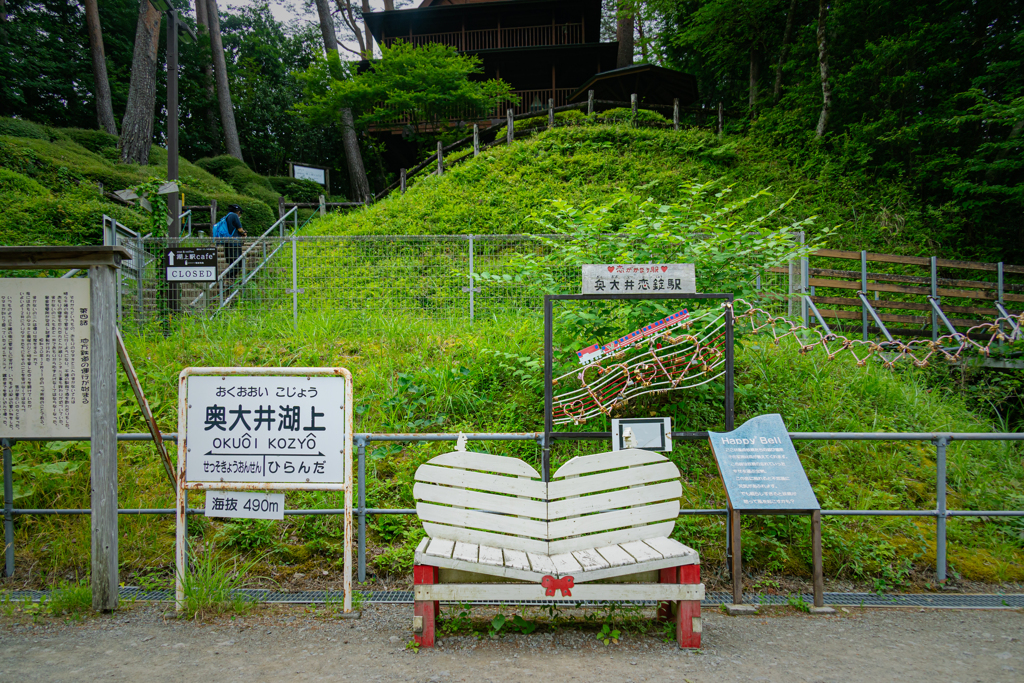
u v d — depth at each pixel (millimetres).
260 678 2764
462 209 13453
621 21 25625
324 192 24781
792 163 16875
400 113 23266
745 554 4293
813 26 19734
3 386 3619
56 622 3398
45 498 4742
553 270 6184
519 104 25562
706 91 28734
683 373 4805
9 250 3465
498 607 3662
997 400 8094
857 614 3678
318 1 27719
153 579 3998
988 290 9844
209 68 30922
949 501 5176
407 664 2924
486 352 6352
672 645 3182
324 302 8422
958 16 15977
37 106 26875
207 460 3561
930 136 15969
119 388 6055
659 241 5355
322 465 3568
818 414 6023
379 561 4227
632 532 3488
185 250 8188
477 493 3455
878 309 9594
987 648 3201
